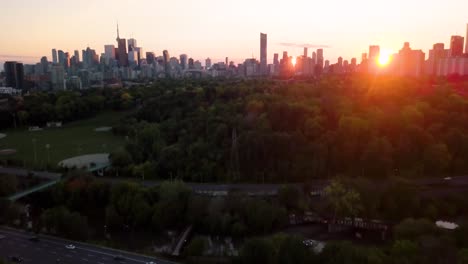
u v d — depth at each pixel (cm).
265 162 19012
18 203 16400
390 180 16575
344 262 10281
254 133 19512
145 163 19875
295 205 15388
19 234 13550
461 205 15050
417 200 14638
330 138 19488
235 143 19262
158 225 14575
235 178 18525
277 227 14438
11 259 11469
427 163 18588
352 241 13438
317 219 14875
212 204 14850
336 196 14762
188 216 14662
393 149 18975
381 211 14725
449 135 19500
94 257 11875
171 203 14825
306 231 14238
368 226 14062
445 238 11188
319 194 16688
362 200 14788
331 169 18900
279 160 18875
